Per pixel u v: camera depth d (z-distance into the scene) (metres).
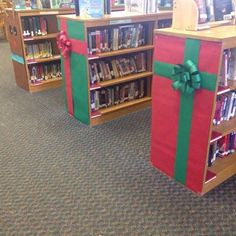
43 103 3.89
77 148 2.77
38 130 3.14
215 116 2.04
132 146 2.79
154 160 2.44
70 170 2.43
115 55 3.29
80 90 3.16
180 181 2.23
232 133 2.27
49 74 4.47
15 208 2.02
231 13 2.12
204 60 1.74
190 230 1.82
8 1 5.79
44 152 2.71
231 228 1.83
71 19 2.89
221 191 2.15
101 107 3.35
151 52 3.52
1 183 2.28
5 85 4.59
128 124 3.27
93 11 2.90
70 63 3.17
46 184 2.26
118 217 1.92
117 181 2.29
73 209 2.00
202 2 1.89
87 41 2.88
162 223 1.87
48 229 1.84
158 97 2.16
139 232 1.81
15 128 3.18
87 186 2.23
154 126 2.30
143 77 3.62
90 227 1.85
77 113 3.37
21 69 4.26
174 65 1.93
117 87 3.43
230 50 1.92
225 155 2.33
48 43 4.31
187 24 1.89
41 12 3.94
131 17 3.04
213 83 1.73
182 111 2.00
